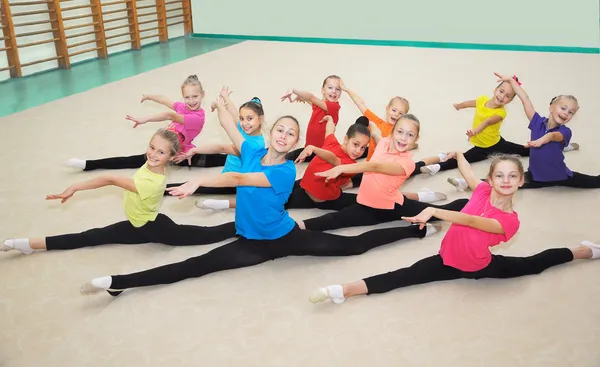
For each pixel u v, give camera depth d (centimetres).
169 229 273
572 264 266
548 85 629
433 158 382
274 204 243
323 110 383
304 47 954
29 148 433
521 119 506
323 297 227
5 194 344
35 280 251
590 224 306
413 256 274
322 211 326
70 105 568
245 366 199
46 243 271
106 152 426
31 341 211
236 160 322
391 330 219
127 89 636
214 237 283
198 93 377
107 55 866
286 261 270
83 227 303
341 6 1020
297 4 1040
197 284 249
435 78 684
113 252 276
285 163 241
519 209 325
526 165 394
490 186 235
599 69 714
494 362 201
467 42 973
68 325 221
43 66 769
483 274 246
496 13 937
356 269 262
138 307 233
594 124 481
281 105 555
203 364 200
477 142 402
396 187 289
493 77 684
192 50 933
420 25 991
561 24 905
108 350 206
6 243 264
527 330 218
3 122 505
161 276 242
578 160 400
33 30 750
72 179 370
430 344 211
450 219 217
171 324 222
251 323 223
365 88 632
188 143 386
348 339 214
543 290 245
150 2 997
